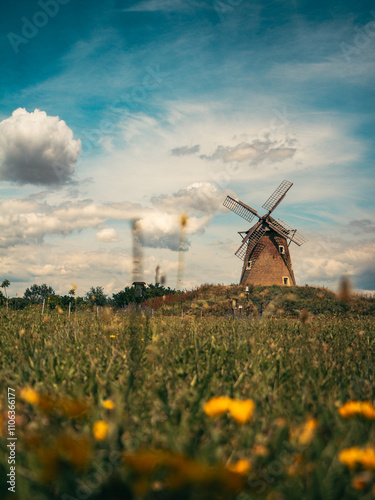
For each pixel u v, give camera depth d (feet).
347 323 31.12
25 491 4.56
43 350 14.01
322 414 7.26
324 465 5.23
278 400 8.49
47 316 26.03
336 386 10.20
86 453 4.10
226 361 12.94
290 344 17.58
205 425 6.91
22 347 14.51
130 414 7.39
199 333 19.69
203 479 3.65
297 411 7.68
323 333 23.49
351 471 4.90
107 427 5.45
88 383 9.34
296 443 5.73
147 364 11.90
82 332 18.53
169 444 5.49
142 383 9.78
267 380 10.03
